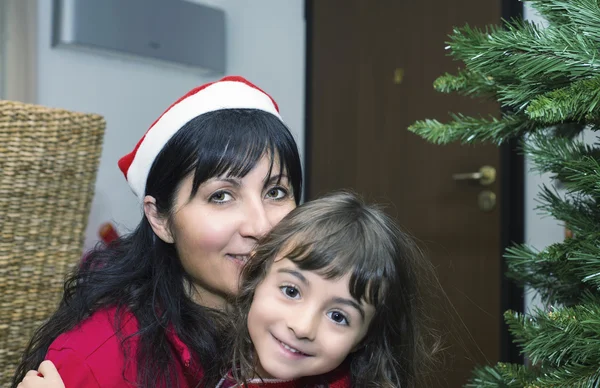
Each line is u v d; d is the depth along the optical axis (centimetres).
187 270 88
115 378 78
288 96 254
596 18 66
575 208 86
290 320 76
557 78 71
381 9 229
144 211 90
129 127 232
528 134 90
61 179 129
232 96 89
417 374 92
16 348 124
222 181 83
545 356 72
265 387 83
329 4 246
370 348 85
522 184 188
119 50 218
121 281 90
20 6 201
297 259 77
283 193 89
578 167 72
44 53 211
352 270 77
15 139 120
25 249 124
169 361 82
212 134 84
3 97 200
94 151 135
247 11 260
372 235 81
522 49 68
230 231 82
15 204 122
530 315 83
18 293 124
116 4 217
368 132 233
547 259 77
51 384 74
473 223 199
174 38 234
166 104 243
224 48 255
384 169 227
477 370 91
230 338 85
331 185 245
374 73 231
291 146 89
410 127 89
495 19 196
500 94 79
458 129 85
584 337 67
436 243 210
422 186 215
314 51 250
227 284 84
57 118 127
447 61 210
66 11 207
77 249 133
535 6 77
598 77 64
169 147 86
